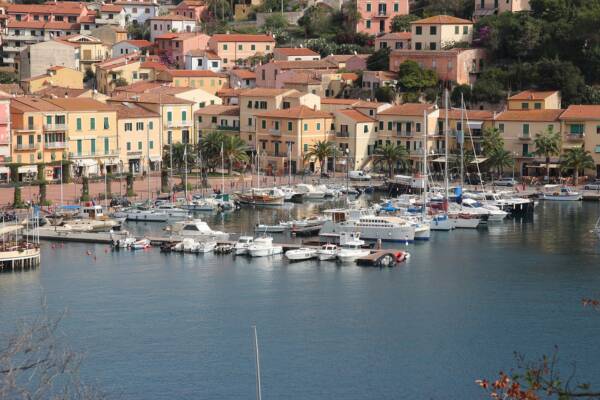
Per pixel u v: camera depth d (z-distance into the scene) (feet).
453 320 577.84
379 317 584.40
